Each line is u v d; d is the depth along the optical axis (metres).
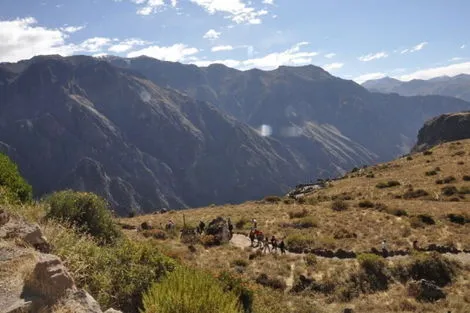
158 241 41.62
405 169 87.00
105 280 9.08
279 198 83.50
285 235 46.91
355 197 70.56
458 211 51.38
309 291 28.81
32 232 7.91
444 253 38.00
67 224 11.60
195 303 6.48
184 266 12.75
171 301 6.46
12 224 8.16
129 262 10.84
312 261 35.38
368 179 85.06
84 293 5.95
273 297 23.28
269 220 57.00
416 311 24.42
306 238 42.44
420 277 30.95
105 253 10.47
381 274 31.38
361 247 39.75
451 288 28.75
